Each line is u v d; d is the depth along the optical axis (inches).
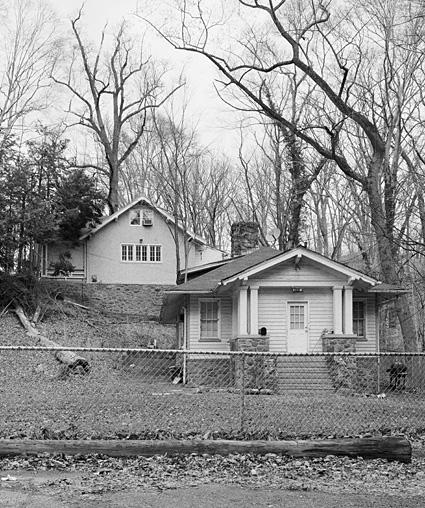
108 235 1738.4
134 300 1648.6
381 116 1062.4
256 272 921.5
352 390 841.5
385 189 1000.9
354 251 1827.0
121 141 2209.6
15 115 1700.3
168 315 1259.2
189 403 610.5
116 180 1983.3
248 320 928.9
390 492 323.3
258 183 2588.6
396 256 1024.9
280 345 940.0
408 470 370.6
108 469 359.3
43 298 1408.7
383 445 391.5
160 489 322.7
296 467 370.3
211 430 438.0
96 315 1503.4
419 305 1133.7
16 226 1395.2
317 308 948.0
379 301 1016.9
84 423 490.3
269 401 647.1
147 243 1753.2
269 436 411.2
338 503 302.8
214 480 341.1
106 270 1728.6
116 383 851.4
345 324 928.3
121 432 420.8
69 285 1601.9
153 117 1957.4
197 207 2100.1
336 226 1742.1
